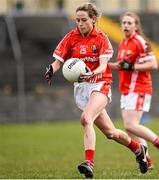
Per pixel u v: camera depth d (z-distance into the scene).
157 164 25.89
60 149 33.38
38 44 49.22
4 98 48.53
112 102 48.75
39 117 48.75
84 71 19.28
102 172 22.06
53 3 90.00
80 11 19.48
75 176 20.88
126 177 20.36
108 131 20.23
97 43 19.70
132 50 24.12
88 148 19.27
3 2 87.19
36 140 38.16
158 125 45.75
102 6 85.94
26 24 49.34
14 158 29.77
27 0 88.44
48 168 25.00
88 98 19.94
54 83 48.97
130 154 30.30
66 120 49.00
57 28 49.66
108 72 20.02
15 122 48.56
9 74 48.75
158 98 49.41
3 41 48.94
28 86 48.81
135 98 23.75
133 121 23.72
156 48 50.00
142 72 23.91
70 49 20.16
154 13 50.50
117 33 49.03
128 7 85.50
